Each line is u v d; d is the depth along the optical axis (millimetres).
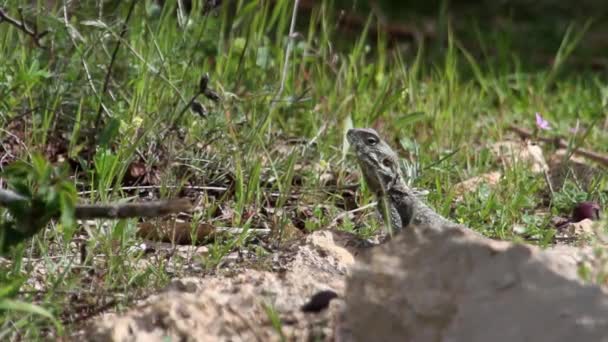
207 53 12422
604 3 25188
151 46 11805
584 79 18328
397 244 7117
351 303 6988
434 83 15039
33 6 12070
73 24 11711
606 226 10281
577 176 12555
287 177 10695
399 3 24125
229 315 7504
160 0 14227
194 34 12438
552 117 15023
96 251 9188
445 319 6652
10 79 10820
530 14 24500
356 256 9367
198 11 12523
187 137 11445
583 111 15180
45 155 11016
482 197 11156
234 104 12148
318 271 8805
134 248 9297
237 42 12930
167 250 9539
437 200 11102
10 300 7258
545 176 11695
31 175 7617
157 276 8664
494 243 7285
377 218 10680
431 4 24359
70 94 11500
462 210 10758
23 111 11352
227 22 15602
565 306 6527
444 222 10242
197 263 9203
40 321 7719
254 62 12734
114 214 7418
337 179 11867
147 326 7391
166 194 10562
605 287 7566
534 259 6797
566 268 7008
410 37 21469
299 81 13398
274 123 12656
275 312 7434
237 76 12367
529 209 11359
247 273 8367
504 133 14461
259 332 7398
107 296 8336
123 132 10820
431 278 6836
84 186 10430
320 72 13688
